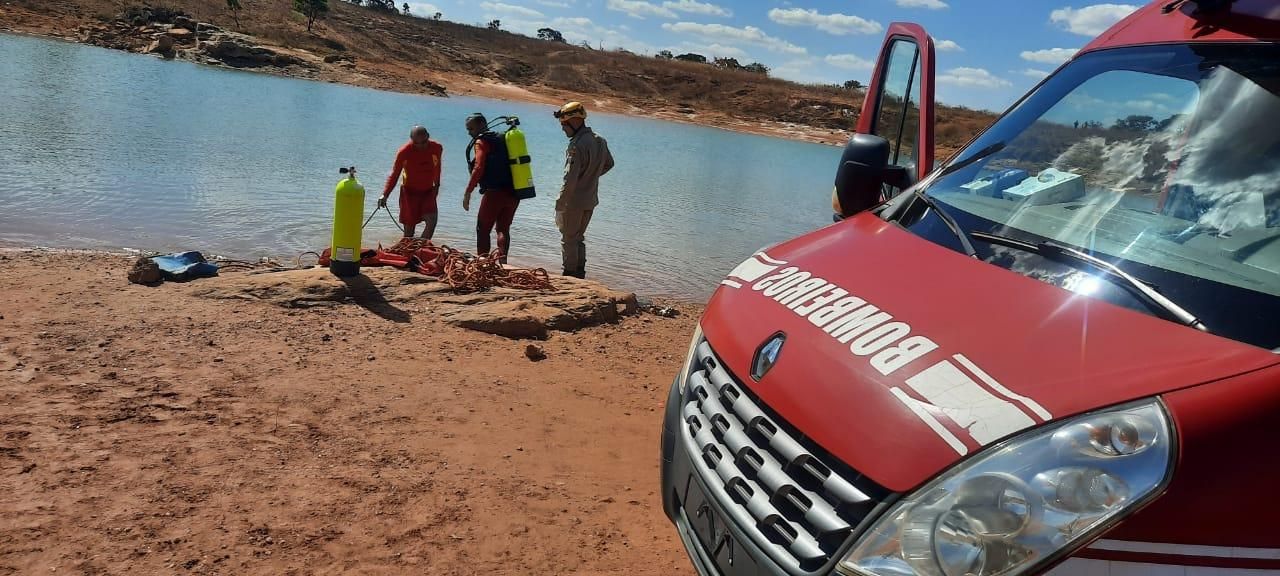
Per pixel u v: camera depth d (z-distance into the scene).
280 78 50.56
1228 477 1.83
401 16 98.62
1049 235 2.80
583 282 9.41
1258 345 2.06
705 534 2.64
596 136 10.22
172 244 10.53
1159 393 1.96
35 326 6.27
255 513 4.02
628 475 5.04
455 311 7.73
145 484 4.15
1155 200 2.84
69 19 55.81
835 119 78.88
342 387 5.76
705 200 21.56
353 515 4.12
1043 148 3.30
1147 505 1.85
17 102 21.97
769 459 2.40
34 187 12.66
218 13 70.56
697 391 2.85
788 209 21.56
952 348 2.29
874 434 2.18
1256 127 2.79
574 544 4.14
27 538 3.59
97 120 20.56
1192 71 3.11
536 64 85.50
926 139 4.48
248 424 4.99
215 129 21.97
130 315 6.75
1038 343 2.22
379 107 37.19
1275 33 2.99
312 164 17.86
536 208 16.47
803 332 2.60
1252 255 2.46
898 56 5.41
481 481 4.66
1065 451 1.94
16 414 4.74
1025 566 1.92
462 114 38.91
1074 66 3.59
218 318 6.91
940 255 2.85
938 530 2.00
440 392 5.91
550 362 6.99
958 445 2.04
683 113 74.12
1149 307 2.29
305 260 10.52
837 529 2.15
